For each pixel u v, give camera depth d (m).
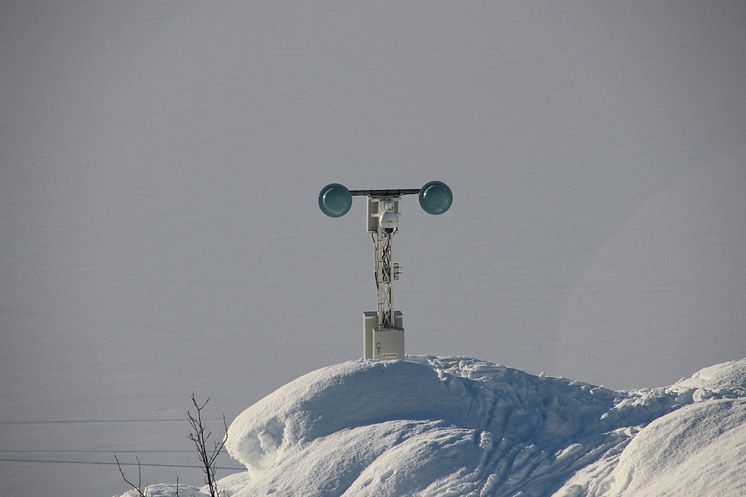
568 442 49.25
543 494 45.00
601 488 44.22
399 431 49.00
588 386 54.47
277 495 46.66
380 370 54.72
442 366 57.44
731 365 57.09
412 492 44.66
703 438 43.88
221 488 55.19
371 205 58.56
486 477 45.41
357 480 46.34
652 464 43.59
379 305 58.62
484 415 51.41
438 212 57.53
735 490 38.81
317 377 55.09
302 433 51.19
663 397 52.50
